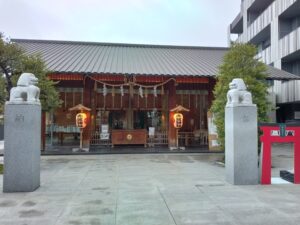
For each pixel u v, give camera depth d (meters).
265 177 7.73
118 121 17.47
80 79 16.25
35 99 7.32
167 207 5.72
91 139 16.48
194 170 9.75
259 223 4.92
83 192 6.86
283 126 7.91
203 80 17.11
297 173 7.82
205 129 17.86
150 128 16.92
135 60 18.55
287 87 21.92
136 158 12.82
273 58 23.44
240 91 7.90
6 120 6.99
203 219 5.08
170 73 15.35
